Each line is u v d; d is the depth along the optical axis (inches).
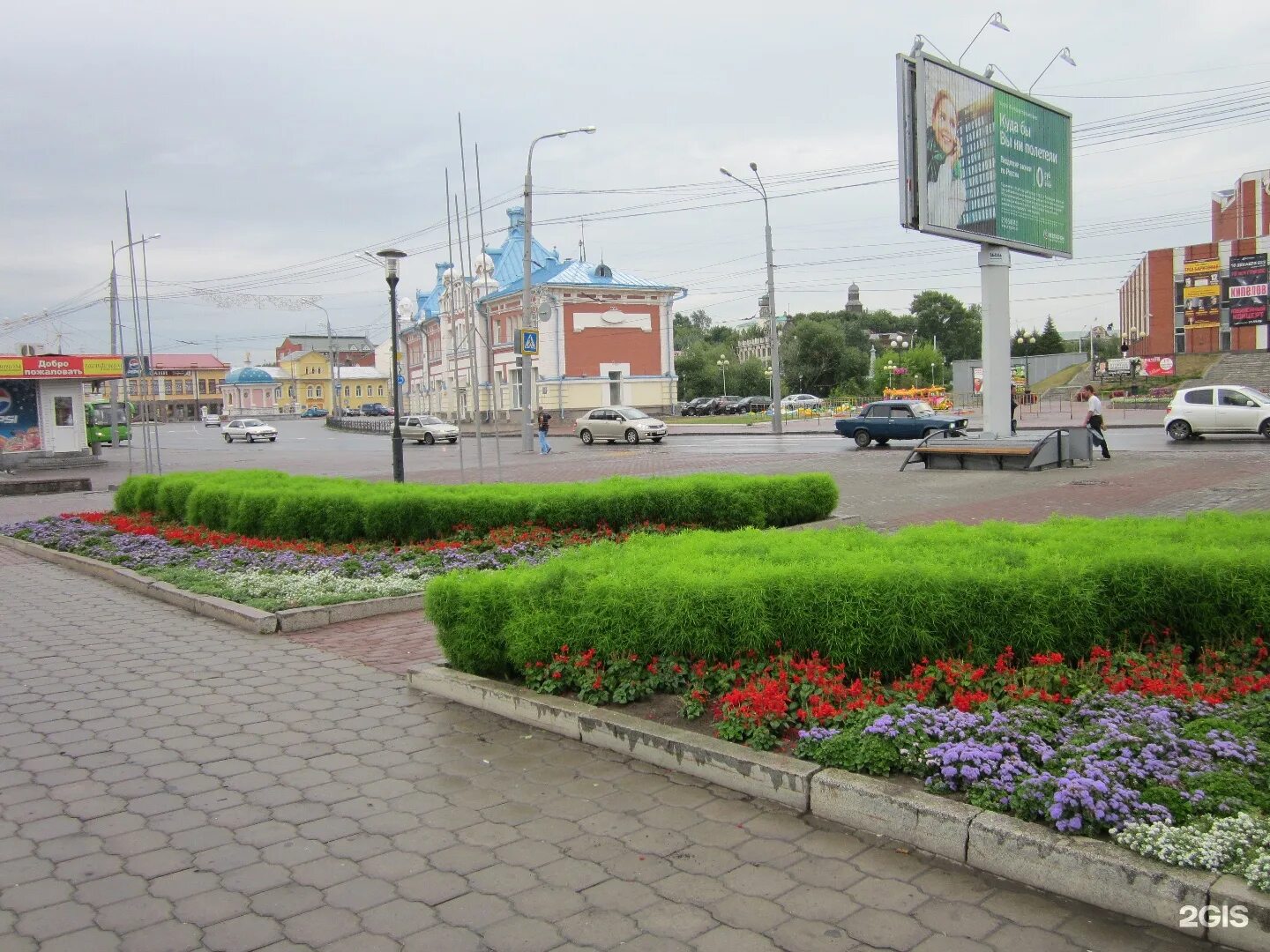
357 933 131.1
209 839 161.9
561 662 222.2
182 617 340.5
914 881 139.9
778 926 129.5
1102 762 148.5
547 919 133.3
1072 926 126.6
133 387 4001.0
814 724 180.4
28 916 137.4
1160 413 1729.8
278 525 467.2
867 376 3585.1
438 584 244.2
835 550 246.5
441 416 2632.9
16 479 1057.5
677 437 1658.5
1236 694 178.2
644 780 181.8
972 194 742.5
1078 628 197.8
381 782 185.3
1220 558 201.2
